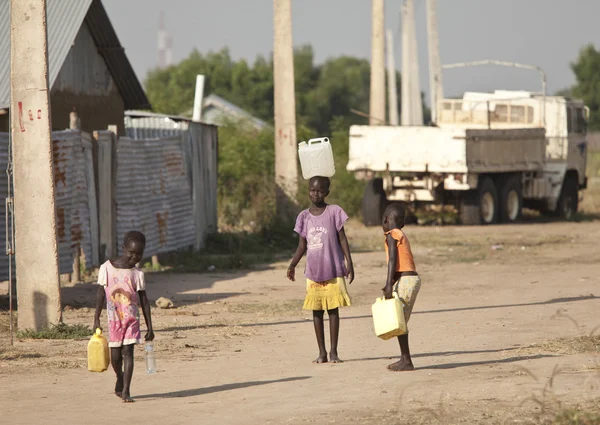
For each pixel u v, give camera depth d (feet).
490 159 290.35
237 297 156.56
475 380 81.97
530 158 311.47
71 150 161.68
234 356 100.99
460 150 278.26
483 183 299.99
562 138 324.80
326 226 94.43
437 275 186.19
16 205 117.39
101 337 76.84
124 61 217.36
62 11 193.16
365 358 97.66
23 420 70.74
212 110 561.84
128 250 77.41
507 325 119.85
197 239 228.02
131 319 77.15
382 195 301.43
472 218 298.76
